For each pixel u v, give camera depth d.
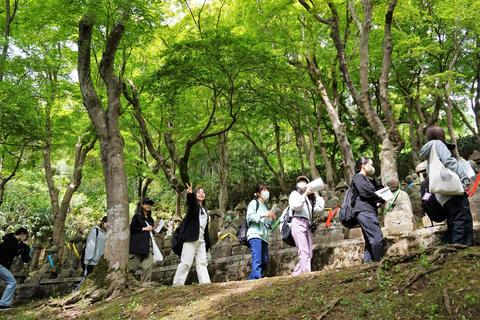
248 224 8.63
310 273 6.63
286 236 7.81
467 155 21.03
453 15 13.90
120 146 9.29
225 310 5.83
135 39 11.50
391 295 4.93
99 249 10.32
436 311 4.40
